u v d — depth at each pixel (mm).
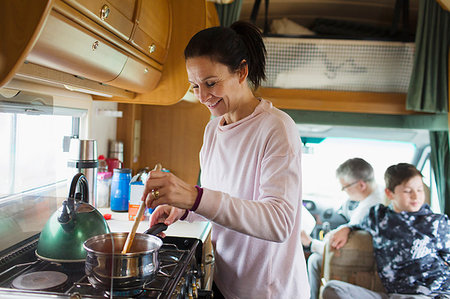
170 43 1694
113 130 2182
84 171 1520
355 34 2760
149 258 884
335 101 2551
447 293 2309
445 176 2594
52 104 1424
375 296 2391
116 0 1089
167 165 2328
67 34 895
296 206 1035
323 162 2695
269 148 1066
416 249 2387
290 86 2566
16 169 1182
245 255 1186
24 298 826
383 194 2584
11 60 703
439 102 2480
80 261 977
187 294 1048
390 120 2617
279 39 2504
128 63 1324
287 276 1184
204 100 1098
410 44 2463
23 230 1158
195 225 1717
